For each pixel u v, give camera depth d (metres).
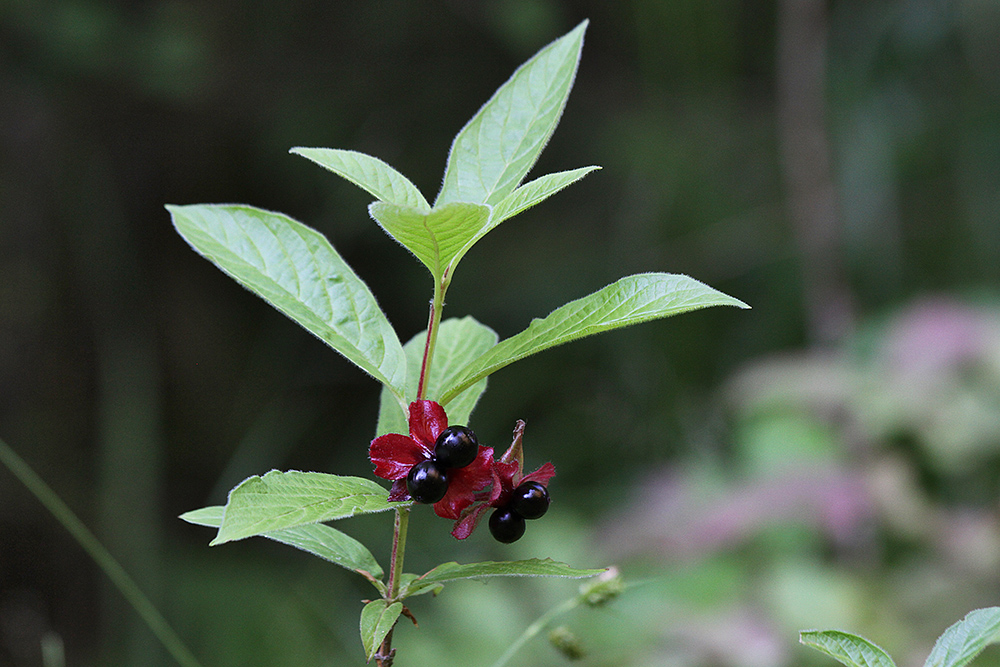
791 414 1.49
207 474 2.16
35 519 1.80
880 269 2.17
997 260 2.25
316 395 2.30
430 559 1.77
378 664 0.73
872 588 1.21
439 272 0.72
